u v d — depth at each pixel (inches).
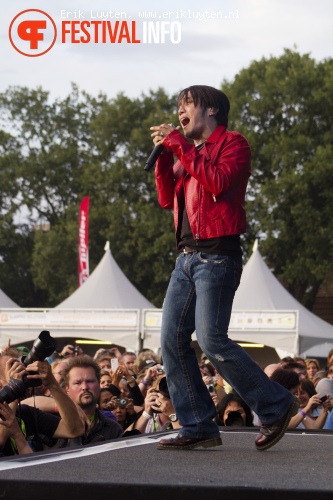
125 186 1729.8
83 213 1081.4
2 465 111.4
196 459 128.0
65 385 212.8
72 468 109.0
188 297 152.1
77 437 179.6
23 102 1882.4
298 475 106.3
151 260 1646.2
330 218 1494.8
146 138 1712.6
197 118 153.0
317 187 1497.3
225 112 155.2
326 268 1473.9
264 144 1536.7
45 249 1678.2
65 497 92.4
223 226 147.9
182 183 154.3
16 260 1870.1
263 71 1630.2
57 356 405.4
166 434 167.0
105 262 963.3
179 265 153.0
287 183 1459.2
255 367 146.8
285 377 288.2
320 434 181.0
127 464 116.7
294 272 1485.0
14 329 801.6
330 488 92.0
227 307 148.3
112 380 315.0
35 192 1855.3
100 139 1774.1
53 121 1898.4
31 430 178.5
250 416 257.1
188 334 153.4
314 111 1537.9
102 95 1918.1
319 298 1736.0
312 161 1481.3
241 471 110.7
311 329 774.5
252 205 1505.9
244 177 150.0
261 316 743.1
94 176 1728.6
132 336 772.0
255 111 1544.0
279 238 1507.1
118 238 1657.2
